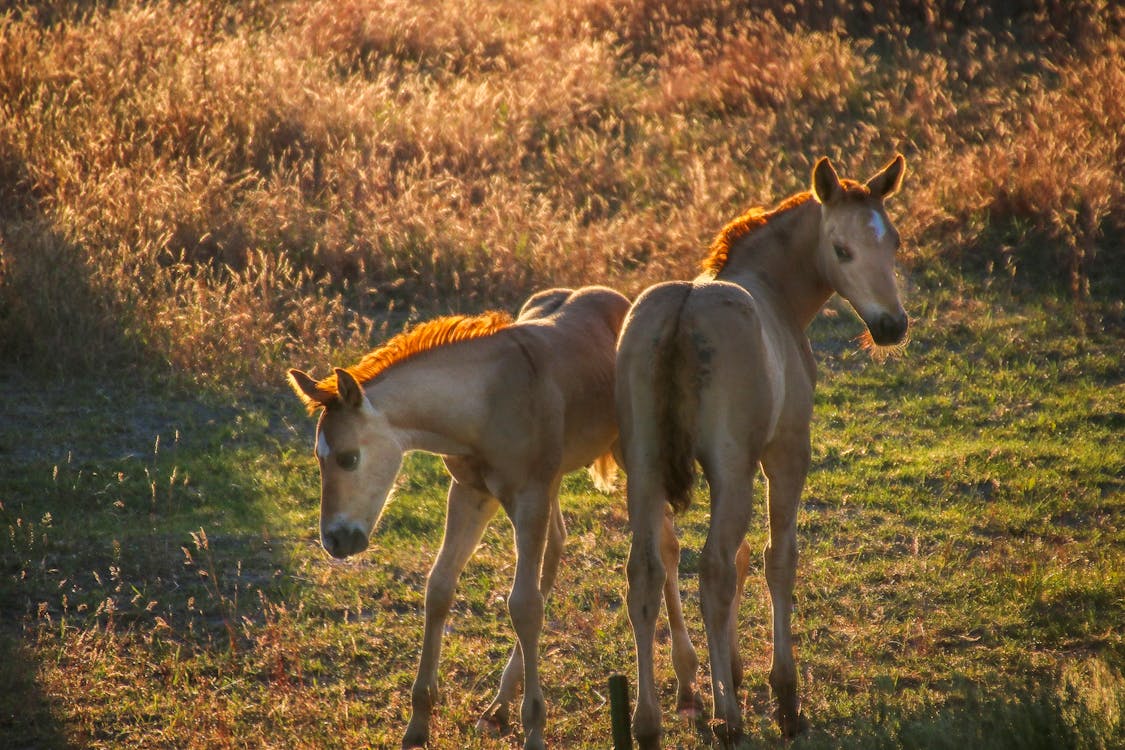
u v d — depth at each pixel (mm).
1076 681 19406
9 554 24922
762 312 18906
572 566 25938
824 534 27516
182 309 37875
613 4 67812
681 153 52000
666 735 19562
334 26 63500
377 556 26109
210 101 51000
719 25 65500
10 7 61969
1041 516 27953
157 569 24812
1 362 35281
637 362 17406
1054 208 45219
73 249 38375
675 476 17141
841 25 63031
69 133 48031
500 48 64812
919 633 22891
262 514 27953
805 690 20859
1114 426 32875
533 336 19141
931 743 16328
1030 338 38656
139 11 59938
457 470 18922
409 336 18234
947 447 31953
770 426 17781
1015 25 63500
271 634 21953
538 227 44969
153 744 18766
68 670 20688
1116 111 50812
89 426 32031
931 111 53469
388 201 45969
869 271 19375
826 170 19453
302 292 41625
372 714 20047
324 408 17625
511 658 20016
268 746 18781
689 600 24594
